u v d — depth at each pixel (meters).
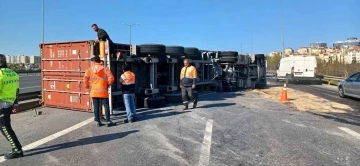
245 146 6.01
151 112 9.77
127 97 8.18
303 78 27.02
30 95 11.68
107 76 7.70
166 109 10.38
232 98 13.82
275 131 7.26
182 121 8.33
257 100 13.18
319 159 5.27
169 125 7.82
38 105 10.98
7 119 5.25
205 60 15.92
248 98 13.94
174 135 6.81
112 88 10.02
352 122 8.50
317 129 7.52
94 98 7.66
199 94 15.53
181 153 5.54
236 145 6.07
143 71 11.47
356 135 6.95
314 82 29.94
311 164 5.03
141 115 9.24
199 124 7.96
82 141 6.31
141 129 7.38
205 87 16.86
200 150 5.73
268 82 29.25
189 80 10.26
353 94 13.99
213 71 17.16
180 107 10.83
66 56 10.14
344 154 5.55
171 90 12.18
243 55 18.39
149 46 10.96
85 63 9.62
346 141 6.43
